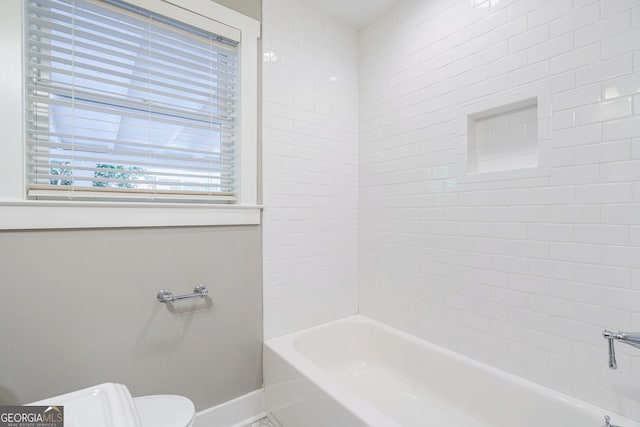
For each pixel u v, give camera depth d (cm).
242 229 181
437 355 177
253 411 184
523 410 141
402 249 204
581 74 128
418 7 194
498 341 156
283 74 197
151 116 151
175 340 158
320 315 215
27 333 123
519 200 148
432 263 187
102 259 139
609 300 122
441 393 173
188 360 162
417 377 187
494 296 157
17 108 120
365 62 232
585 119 127
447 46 178
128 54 145
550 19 136
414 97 197
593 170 125
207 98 172
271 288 193
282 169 197
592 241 126
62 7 130
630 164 116
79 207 132
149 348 151
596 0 124
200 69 168
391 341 204
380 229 220
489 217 159
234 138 180
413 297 197
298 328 205
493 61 157
